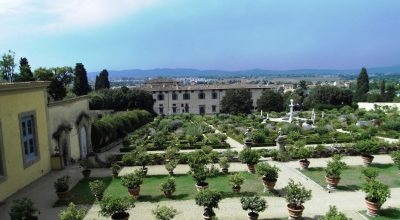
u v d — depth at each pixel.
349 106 74.19
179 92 91.69
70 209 13.56
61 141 27.52
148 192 19.98
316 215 15.85
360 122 48.09
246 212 16.38
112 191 20.50
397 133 38.56
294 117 61.41
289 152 27.45
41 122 24.92
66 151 28.33
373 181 16.38
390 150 29.02
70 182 22.75
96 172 25.48
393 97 83.06
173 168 23.77
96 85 87.81
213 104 92.12
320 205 17.11
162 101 91.81
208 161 24.88
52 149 26.55
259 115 66.88
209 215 15.06
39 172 24.25
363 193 18.86
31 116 23.81
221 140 39.09
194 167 21.55
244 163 26.53
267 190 19.38
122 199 15.31
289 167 24.97
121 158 29.19
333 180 19.48
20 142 21.86
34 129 23.97
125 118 48.75
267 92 75.56
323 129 40.38
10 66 46.34
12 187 20.56
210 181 21.78
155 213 13.87
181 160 27.36
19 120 21.86
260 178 22.23
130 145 38.75
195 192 19.72
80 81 67.06
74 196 19.64
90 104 67.56
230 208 16.94
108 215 14.55
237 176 19.48
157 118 68.00
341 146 29.86
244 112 74.25
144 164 25.44
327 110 73.06
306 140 35.94
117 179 23.33
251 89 90.25
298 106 84.00
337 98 79.38
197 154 26.16
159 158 27.62
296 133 37.44
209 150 30.59
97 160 27.56
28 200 15.14
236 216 15.92
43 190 21.09
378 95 83.00
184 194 19.42
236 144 38.19
